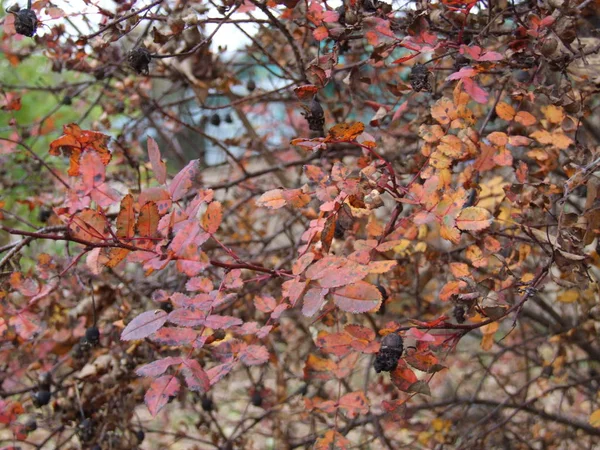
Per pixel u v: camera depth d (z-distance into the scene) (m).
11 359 0.94
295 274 0.60
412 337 0.60
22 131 1.17
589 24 0.78
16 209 1.39
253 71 1.21
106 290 0.92
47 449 1.25
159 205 0.62
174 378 0.57
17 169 1.24
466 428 1.12
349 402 0.66
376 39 0.68
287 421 1.15
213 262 0.61
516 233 0.82
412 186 0.62
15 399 1.07
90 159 0.59
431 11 0.72
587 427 1.03
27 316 0.76
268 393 1.06
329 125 1.03
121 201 0.58
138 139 1.20
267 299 0.62
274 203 0.63
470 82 0.64
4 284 0.74
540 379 1.07
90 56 0.97
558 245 0.62
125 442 0.92
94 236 0.58
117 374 0.88
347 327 0.61
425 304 1.04
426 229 0.83
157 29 0.74
